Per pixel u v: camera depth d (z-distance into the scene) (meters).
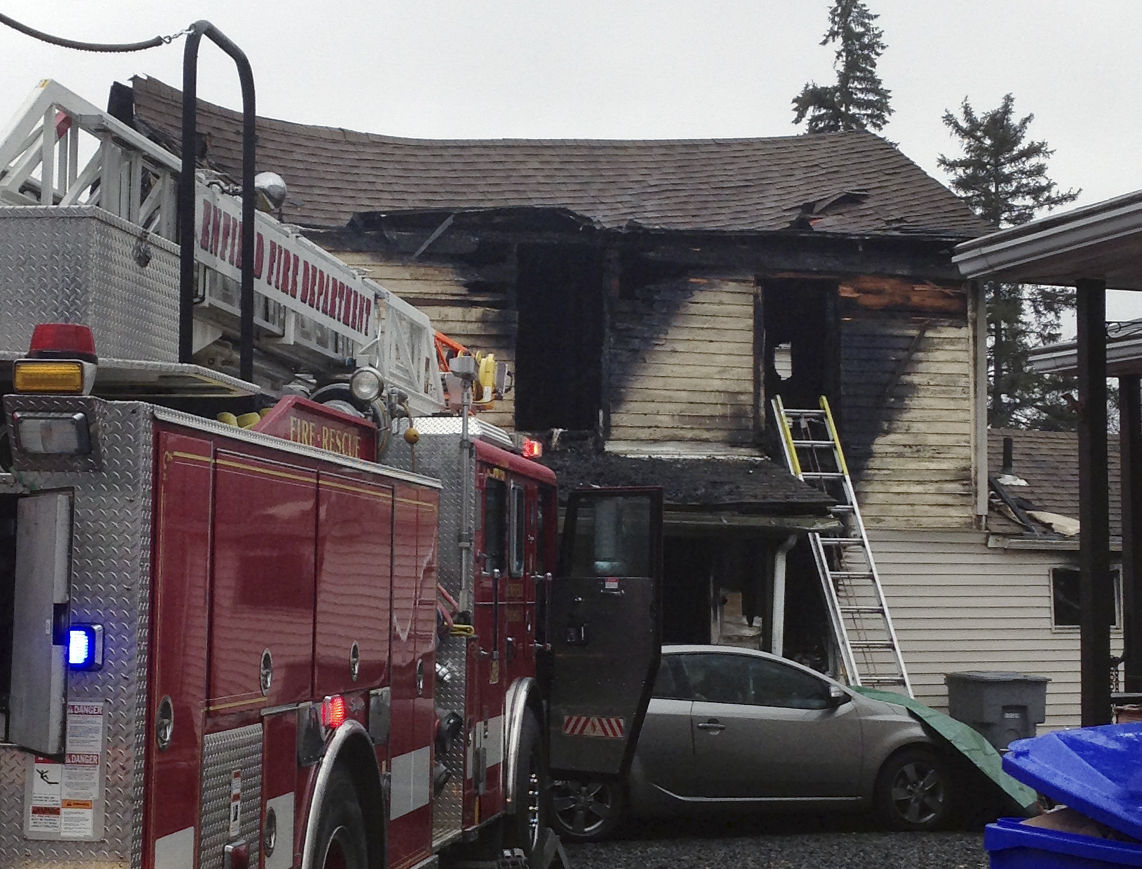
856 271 17.25
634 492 8.10
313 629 4.40
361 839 4.80
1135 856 4.21
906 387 17.31
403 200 17.00
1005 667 17.09
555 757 8.03
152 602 3.32
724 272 17.02
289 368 7.07
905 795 10.52
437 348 9.24
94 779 3.20
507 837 7.14
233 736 3.76
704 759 10.28
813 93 43.62
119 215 5.28
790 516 14.84
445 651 6.24
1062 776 4.57
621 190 17.77
